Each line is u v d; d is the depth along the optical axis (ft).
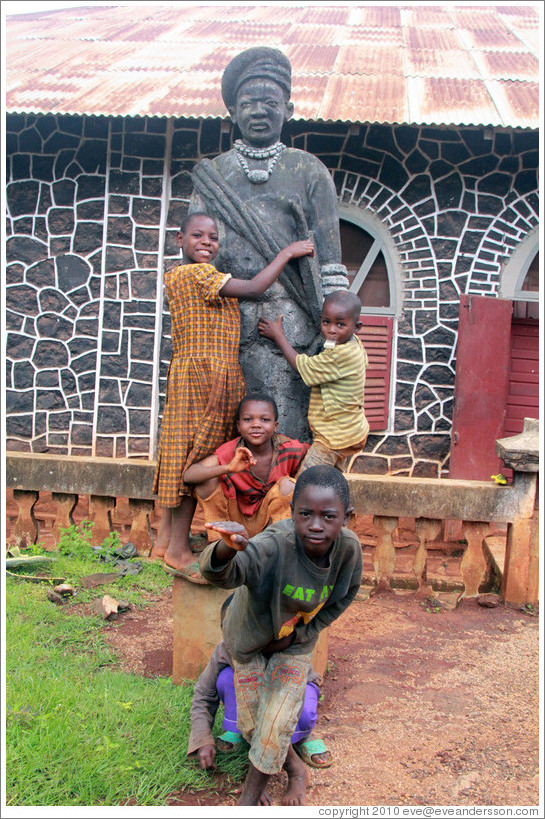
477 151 24.95
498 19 35.96
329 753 10.18
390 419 25.80
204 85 26.23
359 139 25.17
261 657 9.41
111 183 26.30
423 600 17.93
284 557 8.27
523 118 22.61
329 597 8.92
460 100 24.18
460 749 10.60
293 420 12.12
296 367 11.47
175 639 12.19
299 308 12.07
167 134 25.84
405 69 27.43
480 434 24.93
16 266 26.99
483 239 25.26
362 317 25.64
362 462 25.84
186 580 11.98
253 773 8.71
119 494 18.97
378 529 18.35
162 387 26.48
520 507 17.28
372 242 25.84
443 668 13.65
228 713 10.02
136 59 29.76
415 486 17.66
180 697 11.40
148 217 26.21
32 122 26.35
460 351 24.75
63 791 8.86
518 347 26.30
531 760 10.34
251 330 12.00
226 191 12.07
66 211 26.61
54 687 11.04
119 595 16.81
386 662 13.89
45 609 15.40
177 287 11.30
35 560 18.04
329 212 12.29
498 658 14.20
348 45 30.91
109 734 10.00
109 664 13.19
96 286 26.63
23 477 19.17
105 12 40.22
